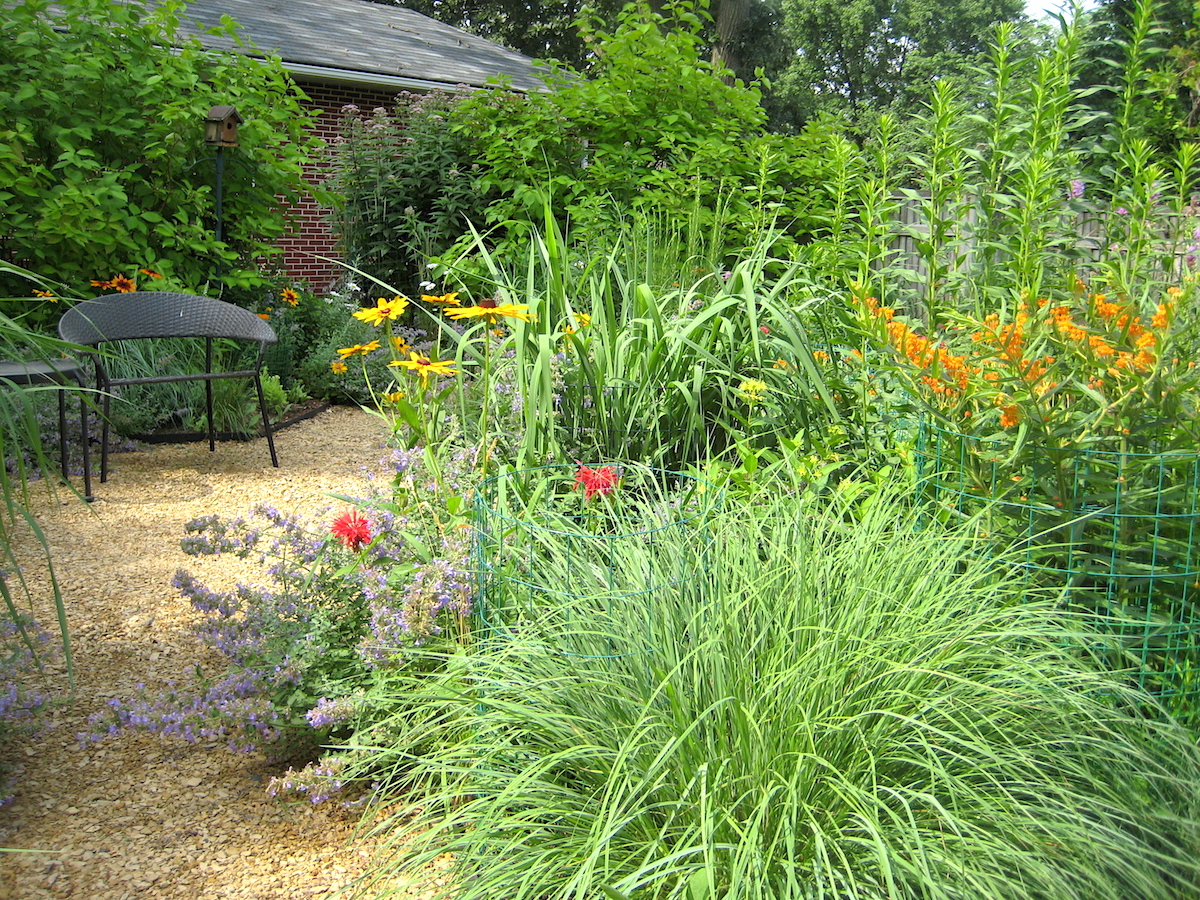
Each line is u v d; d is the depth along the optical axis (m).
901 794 1.77
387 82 11.33
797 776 1.70
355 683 2.53
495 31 29.50
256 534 2.83
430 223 8.95
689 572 2.28
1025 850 1.69
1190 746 1.90
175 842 2.20
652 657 2.04
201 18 11.33
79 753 2.57
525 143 7.62
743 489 3.07
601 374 3.54
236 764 2.54
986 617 2.09
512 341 3.51
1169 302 2.38
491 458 3.20
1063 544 2.46
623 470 3.26
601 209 7.02
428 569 2.48
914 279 3.74
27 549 4.08
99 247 6.46
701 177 6.98
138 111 6.79
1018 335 2.47
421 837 1.86
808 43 35.94
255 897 2.01
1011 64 3.61
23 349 4.73
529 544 2.56
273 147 7.77
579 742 1.96
